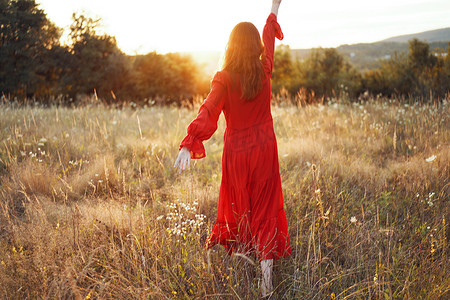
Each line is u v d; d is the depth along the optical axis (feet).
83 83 76.23
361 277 8.03
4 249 8.14
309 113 25.77
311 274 7.96
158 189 13.28
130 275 7.47
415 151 16.47
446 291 6.91
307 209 10.50
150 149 16.75
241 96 7.68
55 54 72.49
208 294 7.04
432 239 8.45
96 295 6.70
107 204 10.60
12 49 65.16
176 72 91.97
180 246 8.16
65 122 21.84
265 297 7.45
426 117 21.18
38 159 13.79
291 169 14.73
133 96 82.07
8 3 65.87
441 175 12.60
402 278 7.61
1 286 7.02
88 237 8.82
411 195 11.28
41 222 9.01
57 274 7.23
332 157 15.05
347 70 75.92
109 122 22.31
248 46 7.61
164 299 6.89
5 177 12.92
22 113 22.90
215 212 11.03
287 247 8.27
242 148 7.96
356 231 9.23
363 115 23.89
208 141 19.71
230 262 7.98
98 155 15.70
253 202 8.11
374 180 13.23
